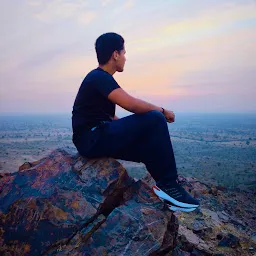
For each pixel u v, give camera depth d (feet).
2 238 7.32
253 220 14.97
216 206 15.85
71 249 7.07
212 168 267.18
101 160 8.63
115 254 6.88
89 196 7.95
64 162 9.02
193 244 9.75
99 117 7.91
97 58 8.20
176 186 7.56
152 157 7.67
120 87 7.46
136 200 8.22
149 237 7.18
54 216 7.55
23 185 8.34
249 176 211.82
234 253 10.25
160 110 7.92
